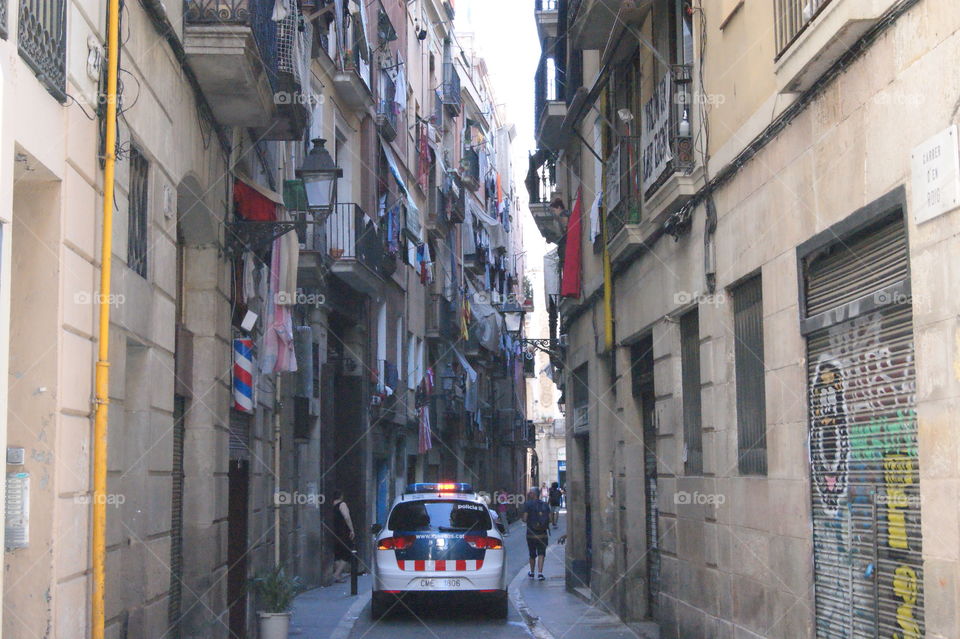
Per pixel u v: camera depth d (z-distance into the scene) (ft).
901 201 21.47
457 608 55.57
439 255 115.34
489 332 142.20
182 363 35.32
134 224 27.53
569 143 68.03
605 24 47.16
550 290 77.46
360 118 77.15
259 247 42.65
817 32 24.09
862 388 24.25
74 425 21.81
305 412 61.00
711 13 35.32
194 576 35.70
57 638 20.58
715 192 34.96
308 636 44.29
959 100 19.06
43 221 20.95
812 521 27.04
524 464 202.69
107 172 23.57
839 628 25.35
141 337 27.48
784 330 28.60
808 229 26.76
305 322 63.16
